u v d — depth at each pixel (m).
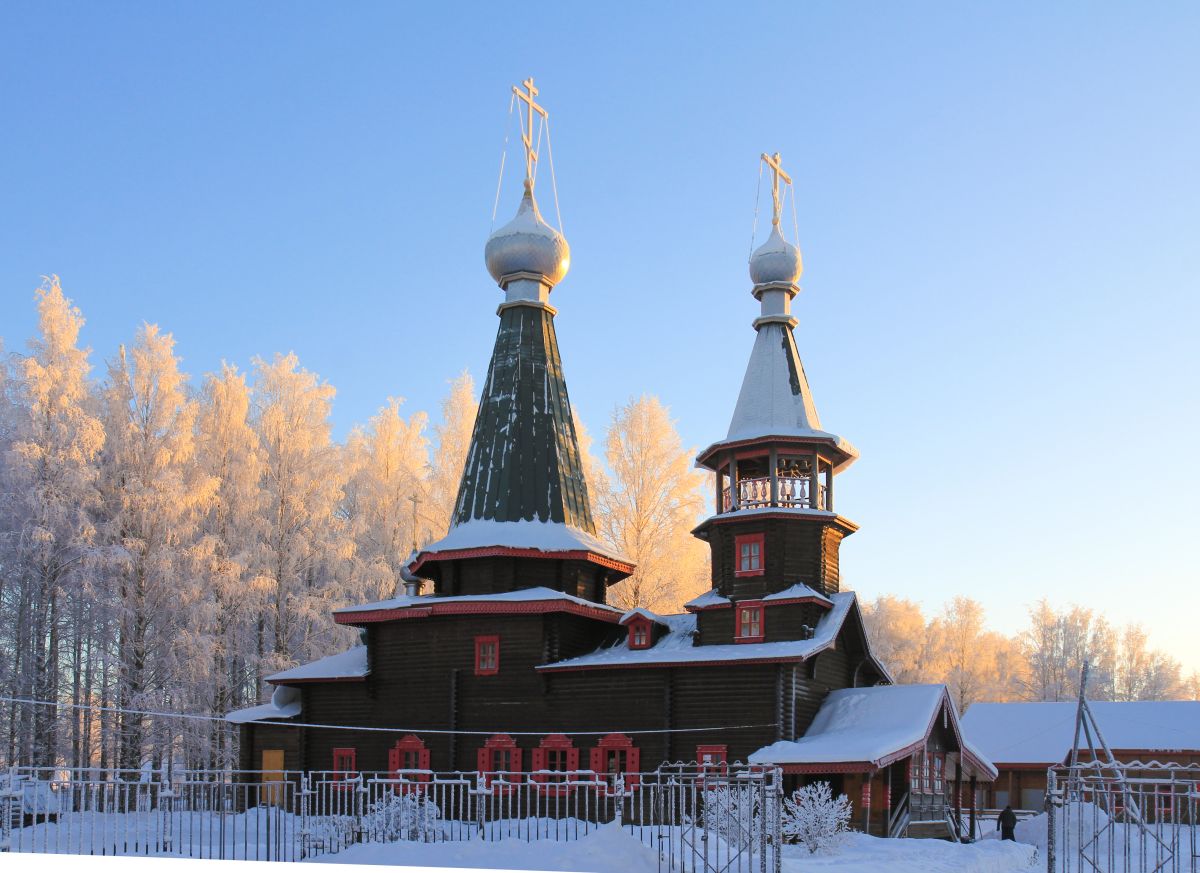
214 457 58.09
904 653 85.50
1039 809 58.56
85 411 52.06
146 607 49.59
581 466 49.03
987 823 51.75
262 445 61.62
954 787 44.28
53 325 51.19
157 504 50.41
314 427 63.19
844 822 33.94
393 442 68.19
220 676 53.75
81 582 47.19
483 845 26.70
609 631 46.16
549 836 32.59
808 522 42.44
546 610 42.59
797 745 37.19
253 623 58.88
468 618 44.00
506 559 45.19
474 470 47.47
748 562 42.31
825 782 34.97
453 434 65.81
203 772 29.70
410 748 44.03
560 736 41.78
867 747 35.72
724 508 44.34
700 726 40.00
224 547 55.06
